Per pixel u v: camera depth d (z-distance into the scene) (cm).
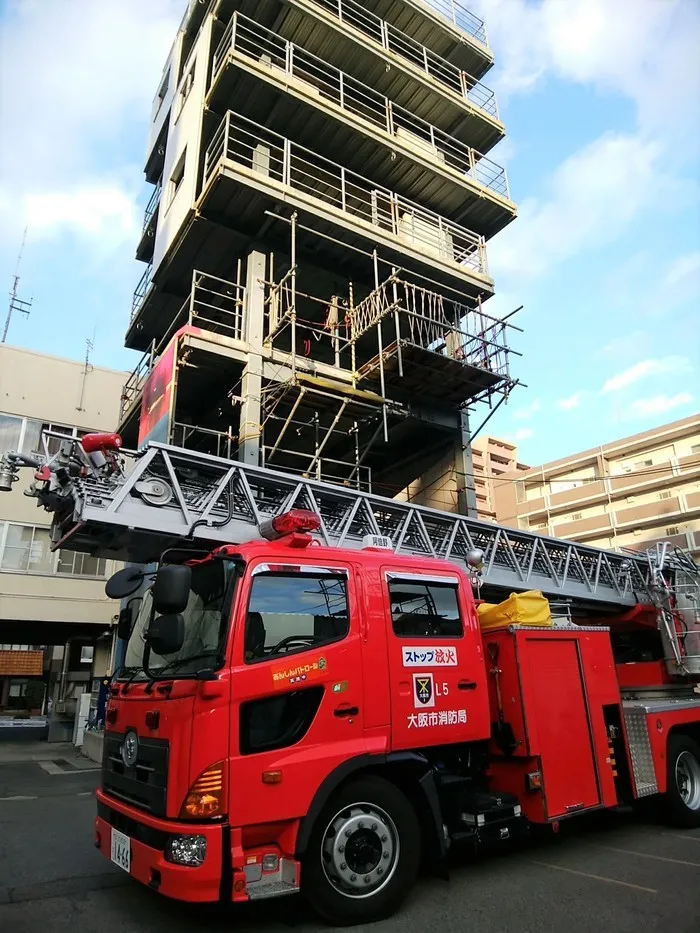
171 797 374
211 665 400
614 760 604
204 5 1823
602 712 600
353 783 431
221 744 378
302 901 459
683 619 936
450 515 1005
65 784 1096
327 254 1559
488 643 577
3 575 1803
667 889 477
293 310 1310
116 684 485
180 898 352
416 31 1853
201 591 450
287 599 440
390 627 483
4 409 1930
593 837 641
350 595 472
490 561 1049
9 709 3822
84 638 2178
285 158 1472
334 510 940
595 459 5838
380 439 1616
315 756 409
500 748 540
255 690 397
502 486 6556
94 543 773
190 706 386
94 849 620
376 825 431
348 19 1766
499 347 1406
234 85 1471
